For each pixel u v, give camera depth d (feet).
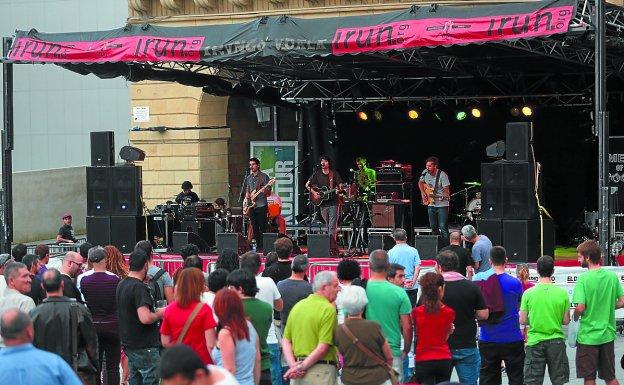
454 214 109.50
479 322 48.24
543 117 110.52
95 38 82.94
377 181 95.71
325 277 40.37
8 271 44.55
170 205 99.25
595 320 47.80
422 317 43.19
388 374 39.09
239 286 41.11
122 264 51.37
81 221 131.95
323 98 110.93
